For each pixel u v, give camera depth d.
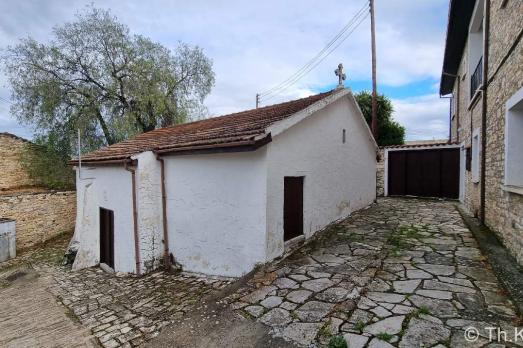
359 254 5.31
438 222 7.50
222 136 5.33
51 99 15.57
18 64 15.40
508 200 4.78
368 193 10.32
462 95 10.63
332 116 7.31
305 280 4.33
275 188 5.15
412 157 12.97
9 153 14.15
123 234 7.05
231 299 3.98
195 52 20.19
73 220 13.57
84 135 16.41
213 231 5.63
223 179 5.43
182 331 3.44
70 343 3.61
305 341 2.90
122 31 17.17
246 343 3.01
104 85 16.91
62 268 8.52
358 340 2.79
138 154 6.24
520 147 4.72
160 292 5.17
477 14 7.72
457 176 11.81
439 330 2.83
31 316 4.92
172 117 19.33
